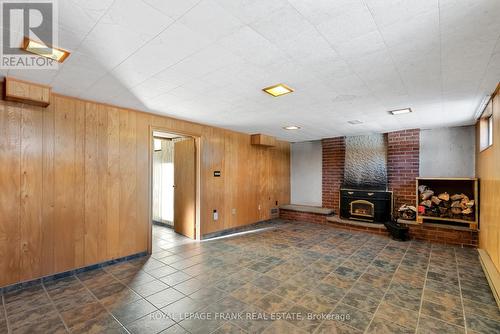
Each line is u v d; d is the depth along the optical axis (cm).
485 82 247
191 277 294
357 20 150
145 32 163
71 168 302
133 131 362
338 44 179
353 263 338
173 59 203
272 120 427
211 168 488
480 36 165
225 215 515
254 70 224
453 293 253
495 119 285
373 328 196
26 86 250
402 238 447
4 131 254
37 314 216
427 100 308
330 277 292
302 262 342
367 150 565
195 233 466
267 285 272
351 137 593
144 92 284
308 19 149
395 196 525
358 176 575
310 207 653
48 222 283
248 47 183
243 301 238
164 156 597
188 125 440
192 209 474
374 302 236
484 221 364
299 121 433
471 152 455
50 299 242
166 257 365
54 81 251
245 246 419
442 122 435
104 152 332
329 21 151
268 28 159
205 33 165
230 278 290
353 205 561
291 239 462
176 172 521
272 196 651
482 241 376
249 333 190
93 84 259
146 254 373
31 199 271
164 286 271
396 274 301
